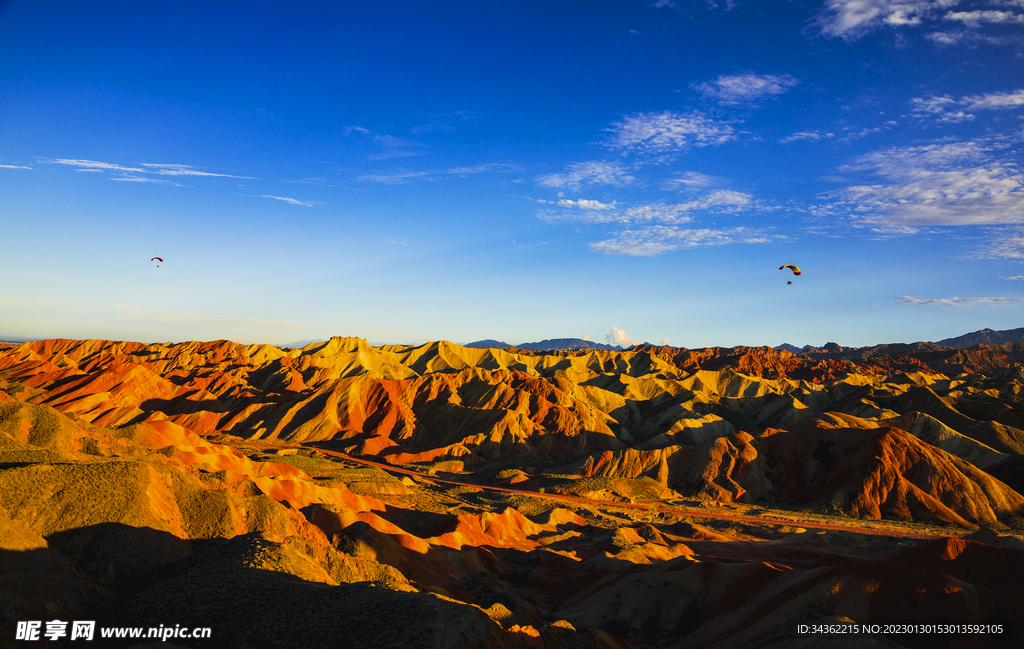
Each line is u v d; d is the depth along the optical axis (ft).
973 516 401.49
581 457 566.77
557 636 160.04
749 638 161.99
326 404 654.12
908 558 214.69
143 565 152.15
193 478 198.18
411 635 111.75
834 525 382.22
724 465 500.74
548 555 265.34
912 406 623.36
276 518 197.57
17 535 135.74
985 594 169.58
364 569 171.42
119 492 168.55
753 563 204.23
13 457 186.39
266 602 126.11
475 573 237.45
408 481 436.76
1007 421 563.89
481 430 627.05
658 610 192.34
